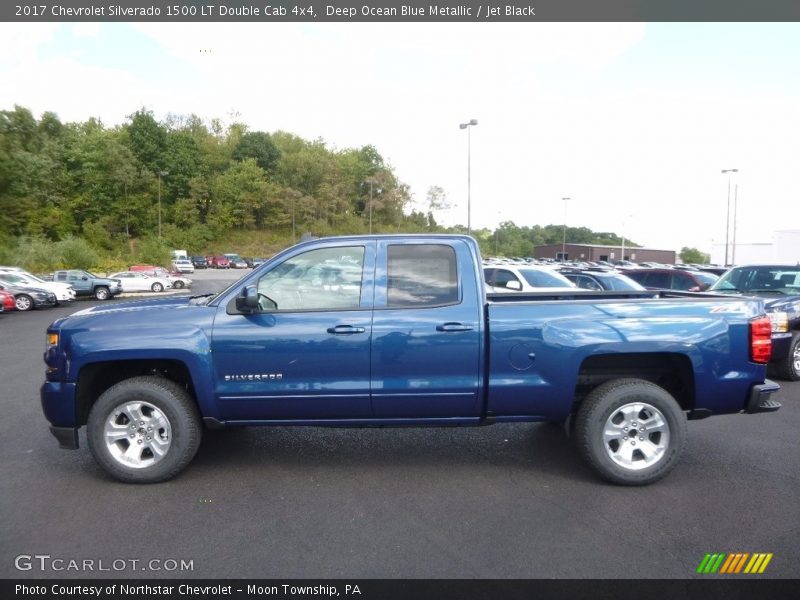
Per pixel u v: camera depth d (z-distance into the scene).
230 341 4.39
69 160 81.50
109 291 31.34
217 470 4.82
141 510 4.03
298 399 4.44
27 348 12.43
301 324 4.41
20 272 25.97
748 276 9.69
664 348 4.39
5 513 3.98
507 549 3.46
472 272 4.55
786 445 5.48
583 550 3.45
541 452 5.28
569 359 4.39
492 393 4.43
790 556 3.37
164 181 94.44
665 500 4.18
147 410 4.54
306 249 4.60
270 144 113.25
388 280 4.54
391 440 5.65
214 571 3.23
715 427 6.07
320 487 4.45
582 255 83.25
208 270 72.62
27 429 6.08
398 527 3.76
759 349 4.45
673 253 90.81
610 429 4.44
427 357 4.43
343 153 124.31
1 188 49.81
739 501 4.16
